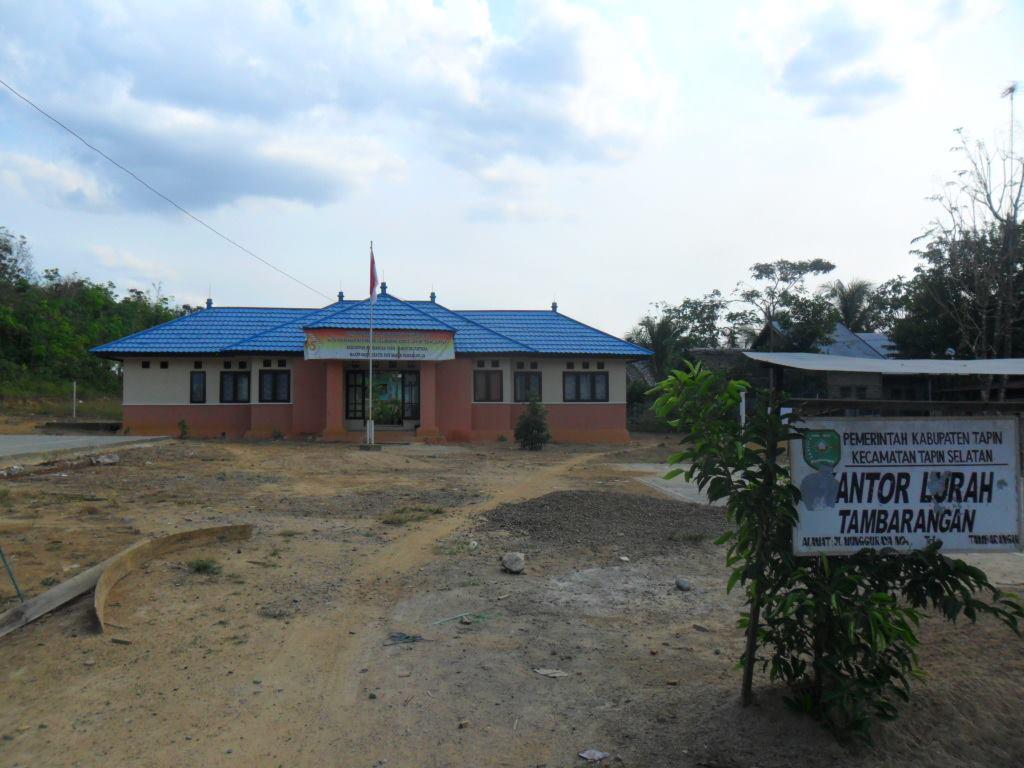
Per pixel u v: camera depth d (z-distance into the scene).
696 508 11.71
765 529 4.04
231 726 4.40
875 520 4.04
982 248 23.92
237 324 29.97
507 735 4.34
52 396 39.31
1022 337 24.22
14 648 5.40
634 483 15.57
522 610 6.62
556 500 11.77
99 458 16.44
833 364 9.21
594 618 6.45
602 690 4.94
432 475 16.55
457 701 4.77
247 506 11.30
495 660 5.45
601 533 9.67
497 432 28.58
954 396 14.12
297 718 4.52
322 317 27.78
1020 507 4.09
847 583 3.86
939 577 3.95
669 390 4.27
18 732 4.26
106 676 5.00
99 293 50.84
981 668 5.00
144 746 4.14
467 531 9.84
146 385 27.70
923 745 4.04
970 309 25.28
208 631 5.88
